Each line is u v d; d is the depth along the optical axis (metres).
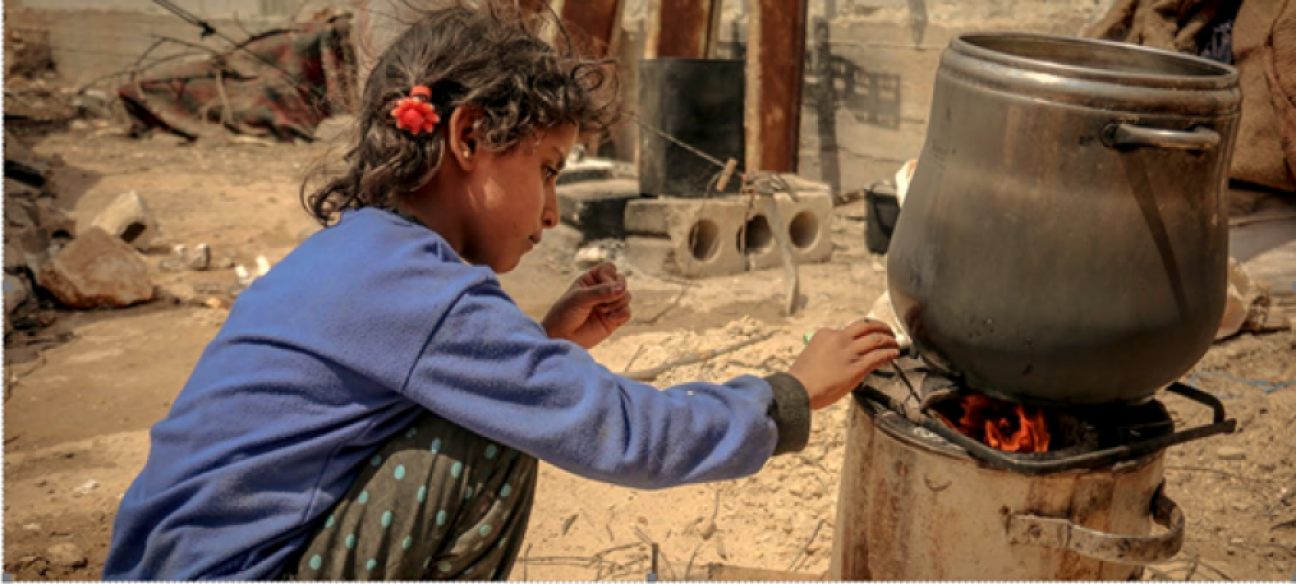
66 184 7.20
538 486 2.97
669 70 5.05
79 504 3.00
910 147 6.44
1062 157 1.56
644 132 5.26
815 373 1.53
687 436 1.35
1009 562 1.70
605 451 1.29
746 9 7.03
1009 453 1.64
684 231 5.03
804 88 7.06
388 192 1.38
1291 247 4.48
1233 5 4.78
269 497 1.27
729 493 2.87
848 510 1.95
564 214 5.49
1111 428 1.76
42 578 2.60
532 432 1.27
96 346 4.30
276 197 6.96
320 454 1.28
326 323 1.26
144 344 4.34
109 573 1.35
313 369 1.26
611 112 1.56
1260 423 3.22
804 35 6.42
